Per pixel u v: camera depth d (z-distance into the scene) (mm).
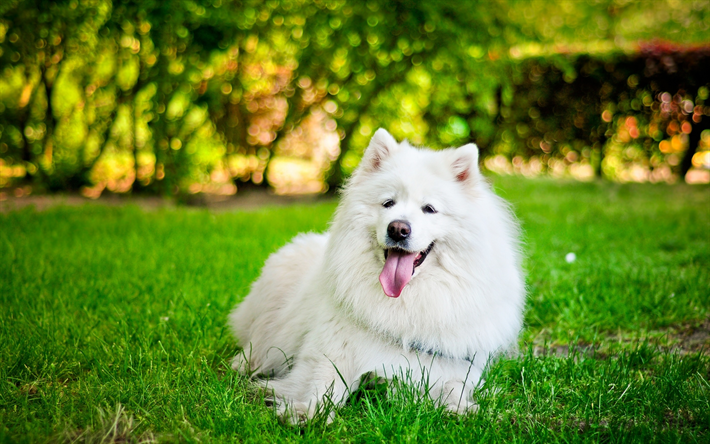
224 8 10312
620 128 14477
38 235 7207
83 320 4121
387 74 11281
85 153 11359
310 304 3359
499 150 14742
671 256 6492
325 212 9586
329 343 3061
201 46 10586
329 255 3199
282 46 11430
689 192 12516
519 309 3416
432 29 10734
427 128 12516
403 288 3000
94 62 10969
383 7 10734
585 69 14047
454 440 2527
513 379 3402
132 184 11484
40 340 3576
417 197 3072
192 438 2504
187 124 11070
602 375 3277
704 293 4848
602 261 6129
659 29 20188
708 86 13812
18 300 4414
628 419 2836
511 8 11914
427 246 2990
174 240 7258
